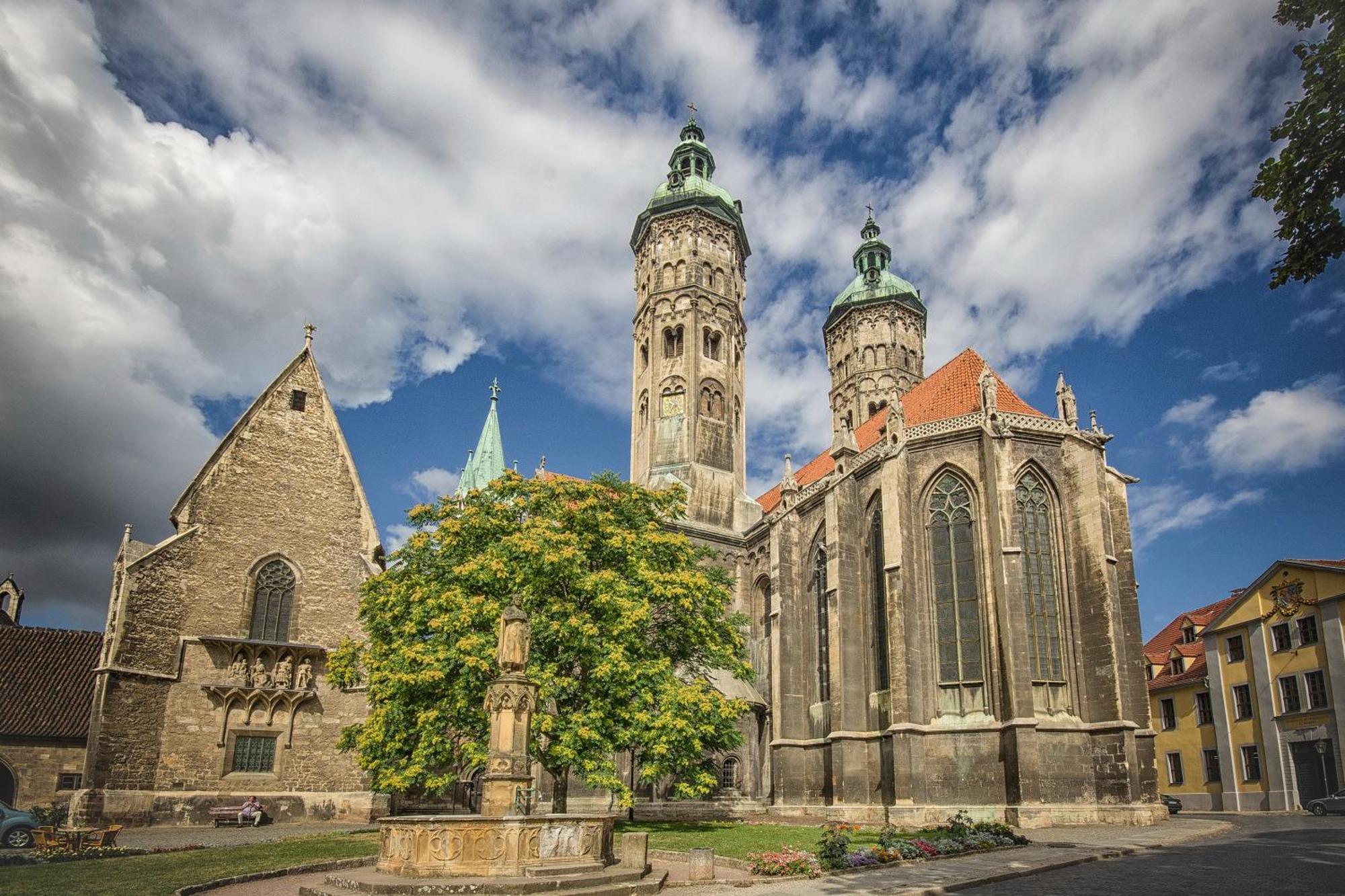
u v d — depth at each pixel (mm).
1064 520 49156
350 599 54500
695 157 81500
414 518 41406
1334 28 15336
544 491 40469
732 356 75312
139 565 48281
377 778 36938
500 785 23312
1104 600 46406
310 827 46125
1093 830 38781
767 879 24047
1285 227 16141
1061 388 51219
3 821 36969
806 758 55781
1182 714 70062
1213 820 46000
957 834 31797
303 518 54719
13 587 74375
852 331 87875
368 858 26641
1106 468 50594
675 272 76750
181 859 27922
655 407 73438
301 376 57312
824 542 57344
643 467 73562
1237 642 64312
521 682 24328
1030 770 42438
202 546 51094
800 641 58688
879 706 50094
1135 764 43812
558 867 21750
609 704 36062
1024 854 28641
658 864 27500
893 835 30203
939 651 48375
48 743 50875
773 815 54594
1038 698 46156
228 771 48625
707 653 42438
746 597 67875
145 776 46219
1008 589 45688
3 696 52312
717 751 54562
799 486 68188
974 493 49531
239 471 53469
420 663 35062
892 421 52094
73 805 43781
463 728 35875
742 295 80250
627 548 39094
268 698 50344
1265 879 21031
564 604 35812
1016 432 49812
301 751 50812
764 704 61000
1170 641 78812
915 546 50219
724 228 78625
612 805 52156
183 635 49281
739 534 69250
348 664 42312
